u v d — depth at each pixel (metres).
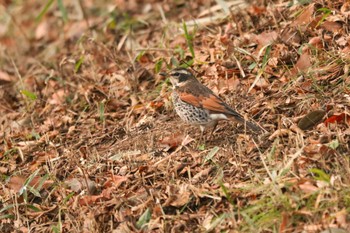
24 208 12.29
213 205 10.88
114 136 13.89
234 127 12.81
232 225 10.27
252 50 14.81
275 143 11.35
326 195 10.22
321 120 12.06
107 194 11.89
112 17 18.64
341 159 10.88
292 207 10.12
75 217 11.73
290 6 15.53
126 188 12.05
